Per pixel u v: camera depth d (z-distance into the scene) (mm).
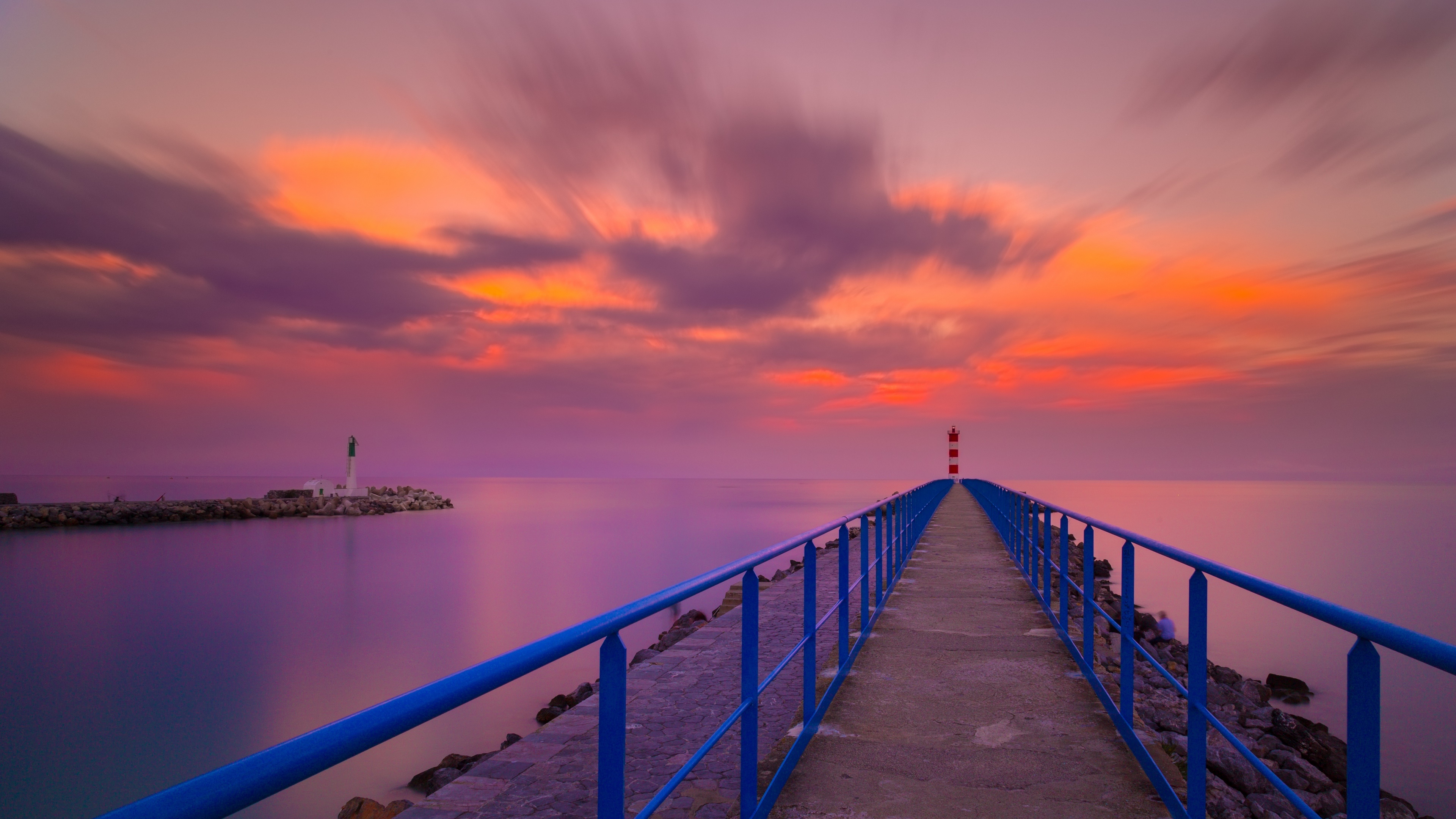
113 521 61250
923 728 5113
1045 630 7918
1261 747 9789
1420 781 12195
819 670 6266
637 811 4441
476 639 25438
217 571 40312
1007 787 4195
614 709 2375
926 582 10820
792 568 17797
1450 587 38156
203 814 969
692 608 28812
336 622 28031
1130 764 4496
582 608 30344
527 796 4781
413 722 1351
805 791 4160
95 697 19875
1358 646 2213
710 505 127062
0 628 27781
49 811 13766
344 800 10906
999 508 16438
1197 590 3592
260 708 18969
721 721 6059
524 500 151750
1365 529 83875
